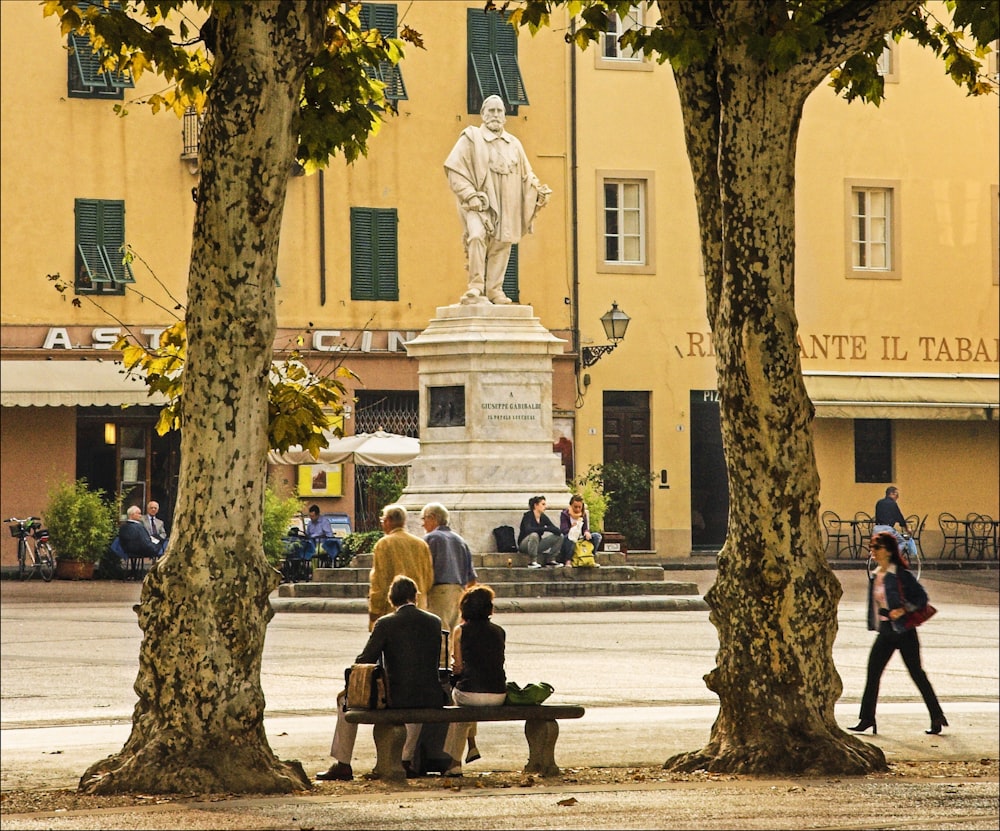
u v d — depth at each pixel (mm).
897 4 27828
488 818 22859
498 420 67625
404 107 98938
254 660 26016
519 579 66188
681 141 102625
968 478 106938
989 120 107750
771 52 27688
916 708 39875
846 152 105188
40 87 93312
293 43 25344
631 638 53875
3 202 92438
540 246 100188
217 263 25578
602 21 31125
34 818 22859
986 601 73938
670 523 101438
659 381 101875
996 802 24891
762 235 28500
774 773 28484
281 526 80250
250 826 22000
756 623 28906
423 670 28328
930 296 106375
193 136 94812
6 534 92438
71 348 92688
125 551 84125
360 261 98375
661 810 23766
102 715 37562
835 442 104000
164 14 26641
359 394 97438
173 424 28359
